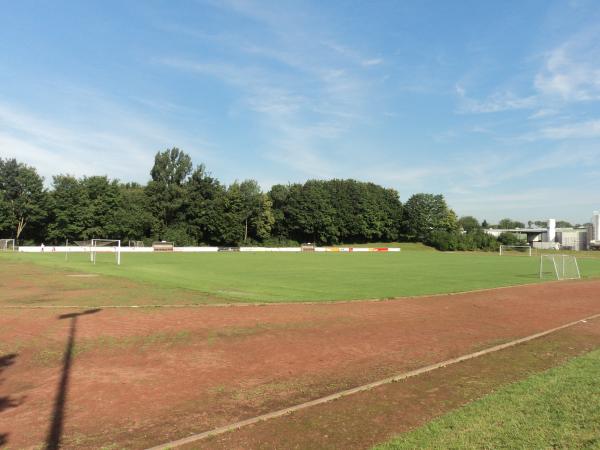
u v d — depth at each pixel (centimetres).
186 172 9794
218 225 9638
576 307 1952
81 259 4944
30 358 997
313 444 567
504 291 2502
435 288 2578
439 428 605
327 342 1191
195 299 1934
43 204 7856
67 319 1441
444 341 1220
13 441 583
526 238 14212
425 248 11469
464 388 798
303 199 11050
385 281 2980
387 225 12169
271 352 1079
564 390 762
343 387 815
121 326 1341
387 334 1306
